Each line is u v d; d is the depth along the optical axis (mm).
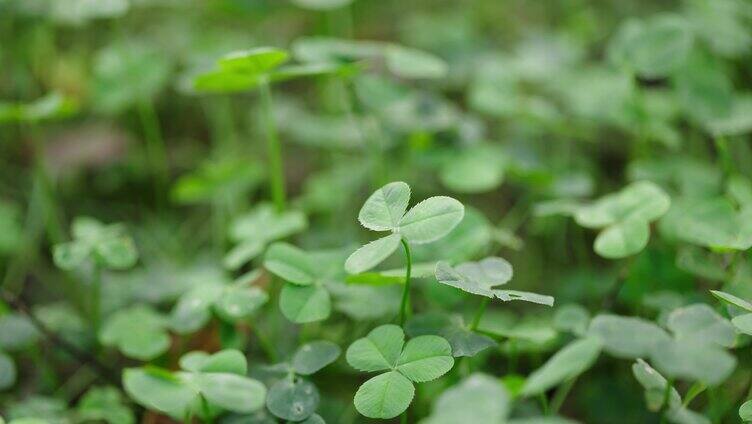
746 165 547
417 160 502
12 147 613
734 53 513
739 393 414
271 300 450
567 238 540
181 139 658
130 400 432
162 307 478
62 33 679
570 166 556
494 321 451
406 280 372
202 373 362
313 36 709
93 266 497
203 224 578
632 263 441
